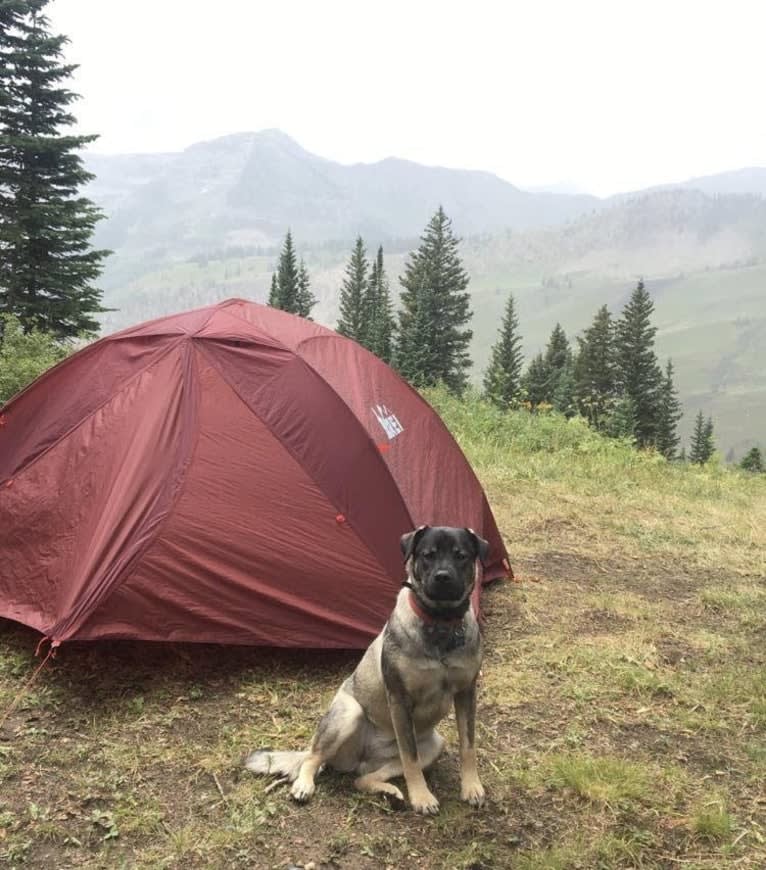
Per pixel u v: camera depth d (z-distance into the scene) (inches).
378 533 117.3
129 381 120.8
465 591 79.8
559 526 189.5
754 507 227.5
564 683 109.9
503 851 77.7
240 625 110.5
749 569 165.2
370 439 121.6
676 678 112.5
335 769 88.0
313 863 75.1
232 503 112.0
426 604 79.6
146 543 107.2
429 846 78.0
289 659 115.3
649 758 93.6
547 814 83.1
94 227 577.9
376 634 114.0
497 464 251.6
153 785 85.4
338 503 116.4
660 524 195.9
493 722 100.3
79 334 570.9
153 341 123.6
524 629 129.0
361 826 80.0
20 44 575.8
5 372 248.8
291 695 105.4
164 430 114.2
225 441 115.2
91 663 109.7
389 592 115.9
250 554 111.1
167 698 102.7
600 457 278.1
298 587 112.9
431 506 128.9
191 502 110.6
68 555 110.3
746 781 89.5
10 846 75.5
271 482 114.7
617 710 103.8
